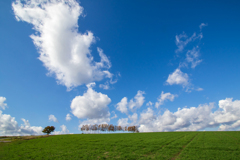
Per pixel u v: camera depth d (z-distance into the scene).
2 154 31.16
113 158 24.70
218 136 48.19
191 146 31.62
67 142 46.78
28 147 39.25
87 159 24.88
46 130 115.56
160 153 26.89
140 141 43.12
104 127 158.75
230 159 21.58
